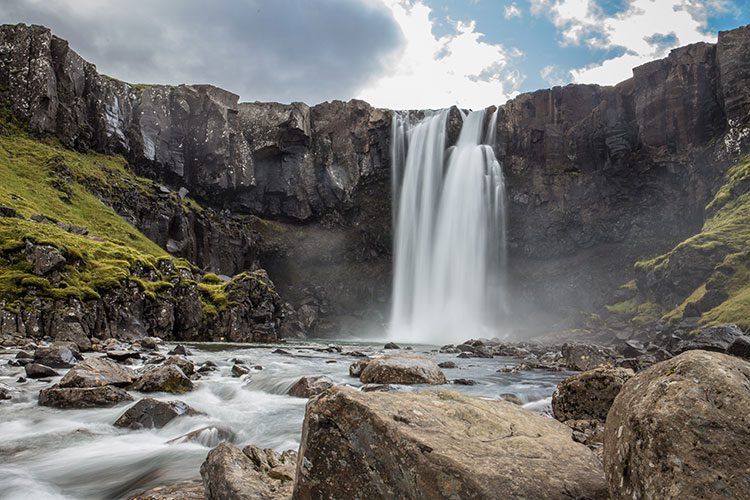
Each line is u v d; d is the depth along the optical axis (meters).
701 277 54.16
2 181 57.91
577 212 86.38
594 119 86.69
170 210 75.25
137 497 7.78
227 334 50.16
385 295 92.12
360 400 5.51
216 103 90.94
